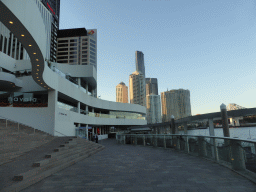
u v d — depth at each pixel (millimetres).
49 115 20969
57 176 6352
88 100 37594
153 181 5426
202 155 9164
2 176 5875
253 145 5055
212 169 6684
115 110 52500
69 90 26531
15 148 10070
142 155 11188
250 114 26156
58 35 118062
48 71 18875
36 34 10000
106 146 19547
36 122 20562
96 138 25234
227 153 6809
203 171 6434
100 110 50344
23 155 9797
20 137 13117
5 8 7059
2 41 66875
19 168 6883
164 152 12266
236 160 6137
